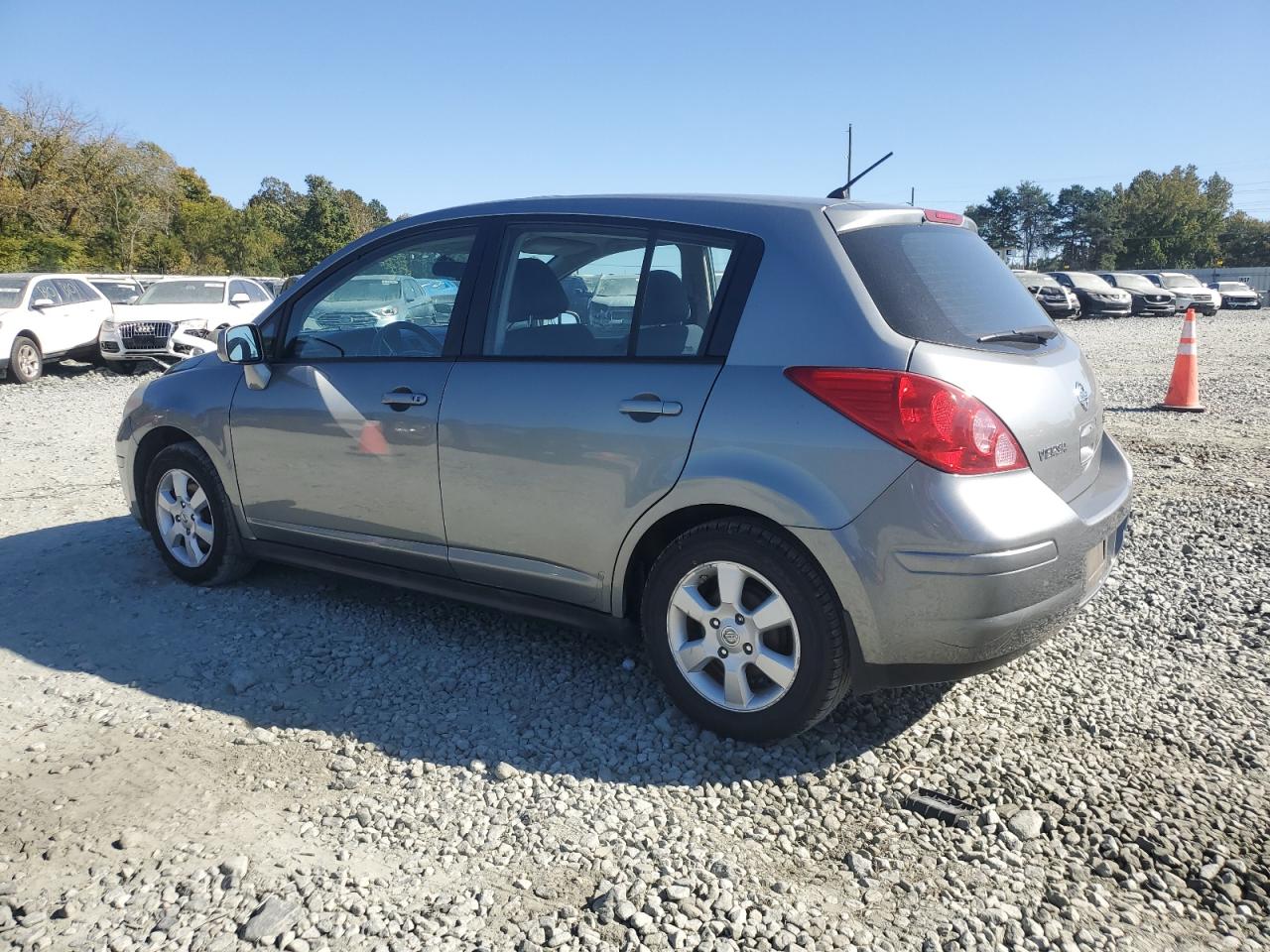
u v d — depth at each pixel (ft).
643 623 10.97
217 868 8.38
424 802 9.45
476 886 8.21
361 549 13.34
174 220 224.74
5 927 7.64
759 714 10.23
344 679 12.16
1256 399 34.50
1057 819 9.12
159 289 55.47
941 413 9.10
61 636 13.53
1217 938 7.57
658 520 10.55
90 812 9.22
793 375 9.72
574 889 8.18
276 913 7.78
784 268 10.11
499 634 13.58
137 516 16.30
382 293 13.16
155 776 9.87
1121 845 8.71
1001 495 9.23
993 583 9.09
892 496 9.20
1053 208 382.83
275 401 13.83
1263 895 8.03
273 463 13.94
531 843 8.80
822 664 9.74
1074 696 11.53
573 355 11.30
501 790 9.66
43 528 19.12
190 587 15.48
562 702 11.56
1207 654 12.59
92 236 178.09
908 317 9.67
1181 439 26.81
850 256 10.00
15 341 48.73
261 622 14.01
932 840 8.85
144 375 52.29
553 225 11.85
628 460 10.58
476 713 11.28
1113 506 10.83
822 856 8.64
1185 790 9.55
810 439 9.53
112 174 175.63
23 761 10.16
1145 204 333.21
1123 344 64.08
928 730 10.78
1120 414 31.71
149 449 15.97
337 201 291.58
